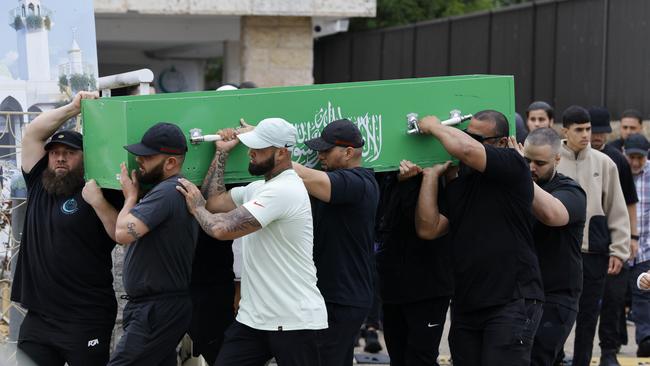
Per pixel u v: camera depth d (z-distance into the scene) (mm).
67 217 18969
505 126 20047
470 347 19969
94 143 18656
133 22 44969
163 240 18219
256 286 18344
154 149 17797
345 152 19109
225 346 18734
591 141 26938
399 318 22828
